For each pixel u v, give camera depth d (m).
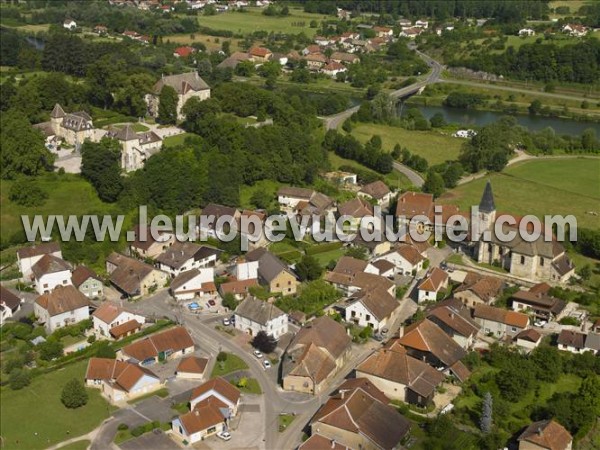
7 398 149.75
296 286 198.38
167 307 188.88
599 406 146.38
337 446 130.62
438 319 174.00
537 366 160.12
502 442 136.75
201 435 137.88
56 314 176.00
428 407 148.00
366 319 181.12
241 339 174.88
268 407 149.00
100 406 148.38
